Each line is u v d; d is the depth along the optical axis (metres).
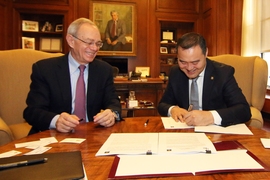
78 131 1.06
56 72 1.42
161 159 0.68
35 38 4.85
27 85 1.94
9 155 0.75
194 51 1.20
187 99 1.50
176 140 0.86
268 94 3.55
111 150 0.76
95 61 1.60
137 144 0.82
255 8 3.63
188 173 0.59
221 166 0.62
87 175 0.59
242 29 3.92
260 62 1.97
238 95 1.32
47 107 1.37
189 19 5.02
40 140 0.92
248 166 0.62
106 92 1.56
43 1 4.52
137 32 4.92
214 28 4.39
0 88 1.85
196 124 1.11
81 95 1.46
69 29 1.42
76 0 4.65
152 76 4.99
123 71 4.95
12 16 4.46
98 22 4.75
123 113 3.76
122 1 4.81
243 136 0.94
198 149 0.75
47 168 0.57
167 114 1.40
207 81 1.43
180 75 1.54
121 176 0.58
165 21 5.00
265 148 0.79
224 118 1.12
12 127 1.74
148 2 4.90
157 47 4.98
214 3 4.37
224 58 2.14
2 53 1.94
